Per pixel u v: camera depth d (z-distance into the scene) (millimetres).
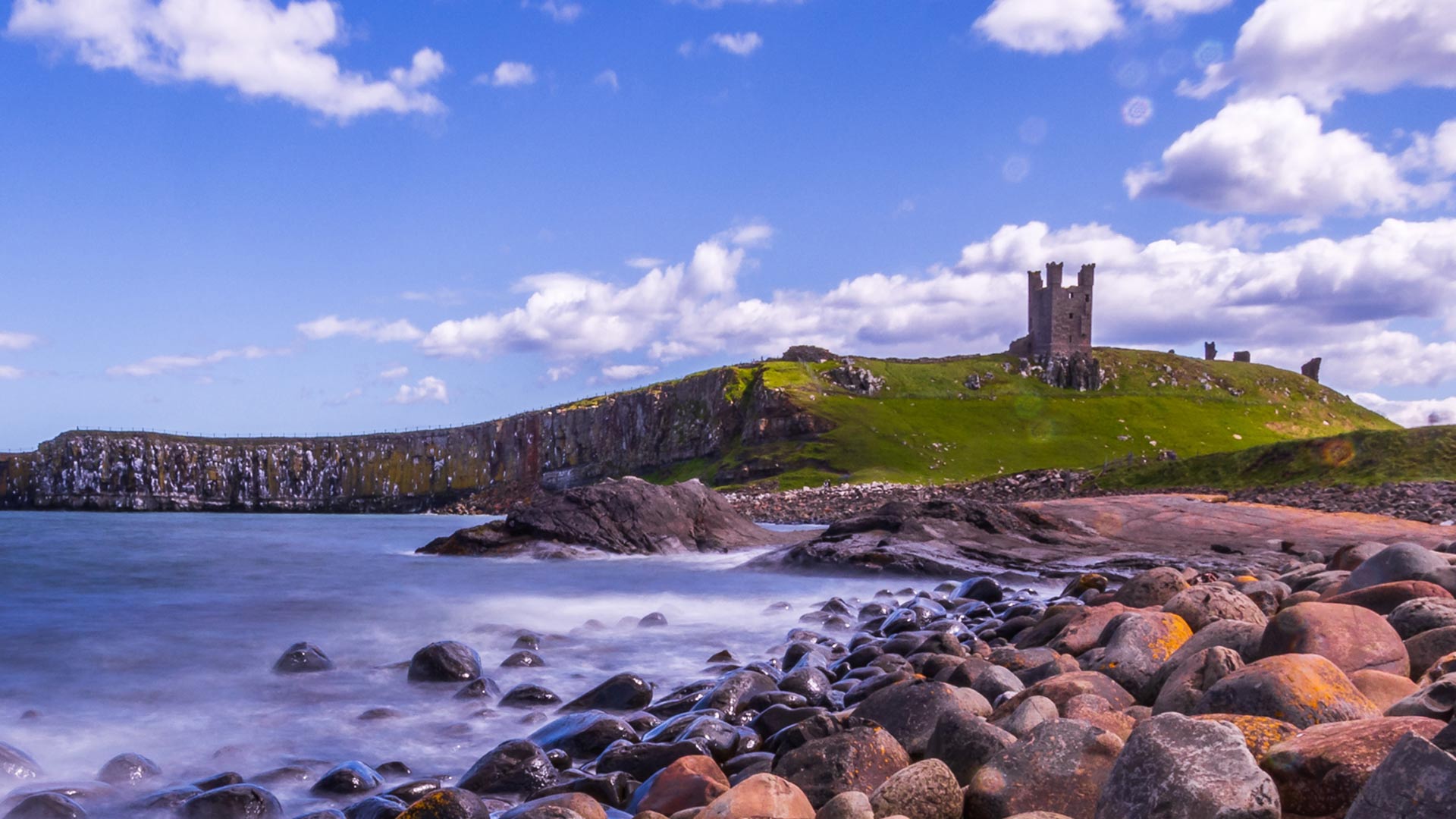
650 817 5902
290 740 9539
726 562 30500
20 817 6859
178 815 7164
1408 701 5594
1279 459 57719
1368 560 11156
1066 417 142000
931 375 153500
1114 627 10406
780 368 148125
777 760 7004
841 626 16891
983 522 29391
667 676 12789
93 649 14008
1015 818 4848
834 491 95562
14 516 118438
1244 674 6191
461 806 6074
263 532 61750
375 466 182500
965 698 8156
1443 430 53375
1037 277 164500
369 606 19297
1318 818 4660
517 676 12719
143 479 174250
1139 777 4754
